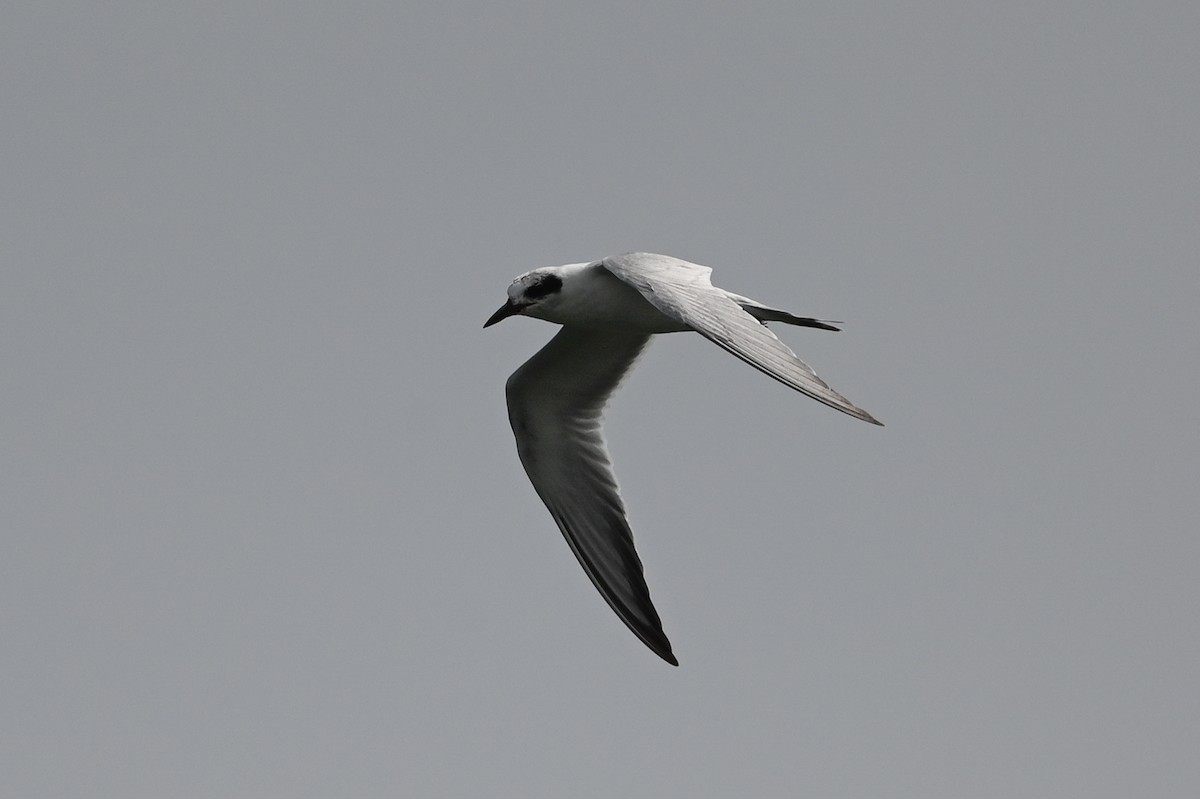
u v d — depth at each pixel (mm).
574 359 14609
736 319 10922
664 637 14773
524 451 15148
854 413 9797
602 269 13508
